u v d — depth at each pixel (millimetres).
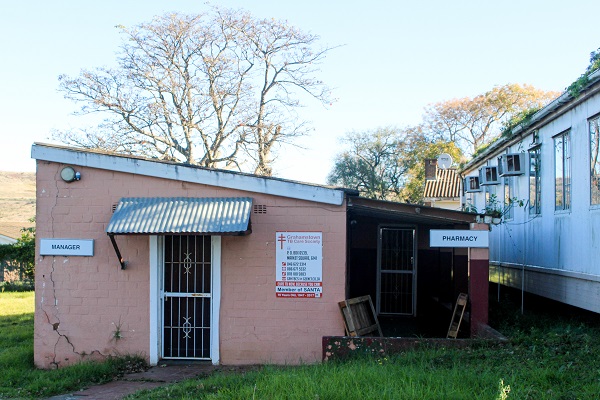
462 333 12648
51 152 11398
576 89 11641
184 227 10492
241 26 31484
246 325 11156
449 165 27672
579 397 7188
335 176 57531
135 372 10742
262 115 32312
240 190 11195
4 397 9273
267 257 11164
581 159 12234
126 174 11352
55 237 11445
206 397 7871
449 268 15398
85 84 30234
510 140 17891
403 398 7125
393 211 11367
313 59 32500
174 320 11383
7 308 20578
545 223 14734
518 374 8227
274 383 8086
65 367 10883
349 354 10188
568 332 11016
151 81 30891
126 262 11328
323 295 11055
